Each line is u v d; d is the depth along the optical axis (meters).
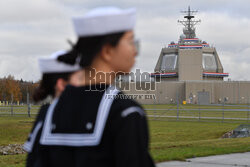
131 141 2.33
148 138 2.50
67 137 2.50
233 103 137.00
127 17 2.48
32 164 2.79
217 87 138.88
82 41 2.55
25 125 36.59
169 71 159.38
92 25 2.47
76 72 3.07
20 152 18.48
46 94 3.26
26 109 70.12
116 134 2.38
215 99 138.62
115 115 2.42
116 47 2.53
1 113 59.91
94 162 2.40
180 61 153.00
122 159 2.31
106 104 2.46
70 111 2.56
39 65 3.20
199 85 137.00
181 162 13.05
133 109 2.43
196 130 31.41
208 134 28.48
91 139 2.42
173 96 136.38
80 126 2.48
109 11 2.48
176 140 25.95
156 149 16.92
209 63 162.88
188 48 154.00
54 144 2.56
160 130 31.97
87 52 2.57
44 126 2.70
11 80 141.12
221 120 43.81
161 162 13.09
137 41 2.60
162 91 136.50
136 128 2.38
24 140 25.86
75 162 2.48
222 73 163.00
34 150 2.80
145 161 2.36
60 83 3.15
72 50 2.67
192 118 47.94
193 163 12.81
